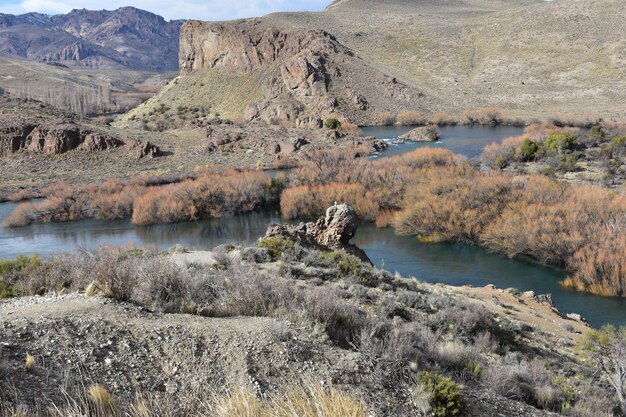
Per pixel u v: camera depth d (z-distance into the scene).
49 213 44.03
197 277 9.94
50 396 4.52
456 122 98.44
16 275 12.23
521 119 92.44
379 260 29.97
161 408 4.80
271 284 9.63
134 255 16.31
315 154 58.12
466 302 15.26
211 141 73.56
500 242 30.38
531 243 28.45
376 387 5.98
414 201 37.03
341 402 4.28
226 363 5.86
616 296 23.94
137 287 8.88
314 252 17.17
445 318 12.50
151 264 9.80
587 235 27.28
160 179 54.16
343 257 17.08
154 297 8.59
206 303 8.76
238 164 63.94
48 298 8.04
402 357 6.95
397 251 31.80
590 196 31.84
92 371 5.20
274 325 7.06
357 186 42.16
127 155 67.38
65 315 6.69
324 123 96.94
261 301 8.91
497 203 33.19
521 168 51.91
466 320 12.37
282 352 6.25
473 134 84.25
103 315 6.84
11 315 6.68
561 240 27.20
